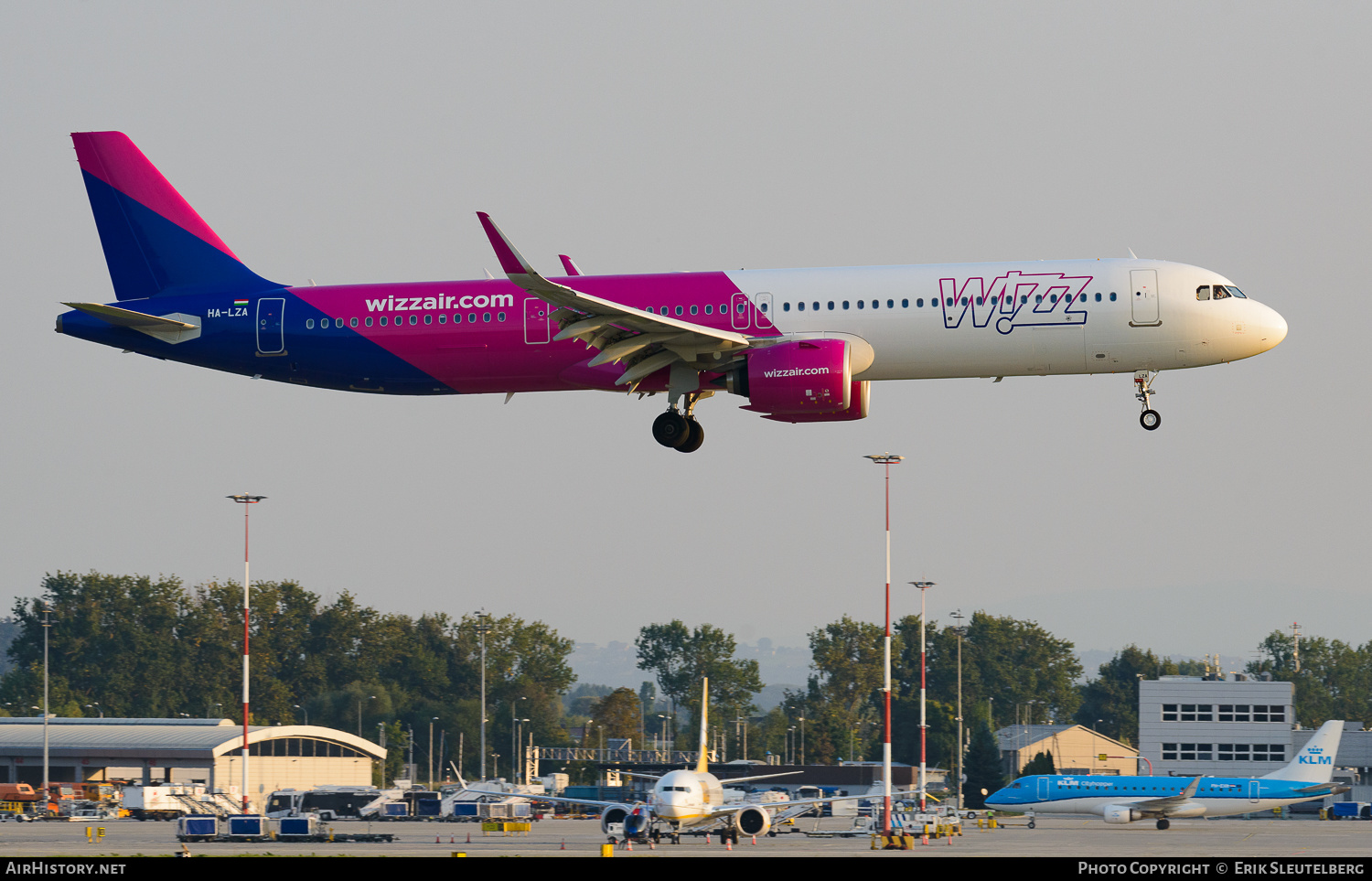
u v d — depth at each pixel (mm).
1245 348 159375
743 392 166750
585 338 160250
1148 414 167500
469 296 170750
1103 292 159125
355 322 172375
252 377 177125
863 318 161875
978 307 160375
